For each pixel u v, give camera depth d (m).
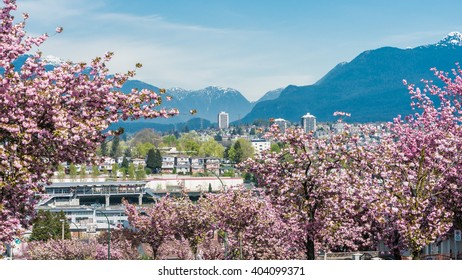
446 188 40.22
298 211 44.06
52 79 24.62
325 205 43.53
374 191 38.62
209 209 76.69
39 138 24.41
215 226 72.44
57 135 23.95
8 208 25.55
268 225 64.06
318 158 42.78
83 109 25.25
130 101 25.81
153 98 26.28
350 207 42.66
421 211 38.06
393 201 37.62
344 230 56.25
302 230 46.62
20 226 25.45
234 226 63.97
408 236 37.62
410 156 41.50
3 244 25.16
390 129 44.69
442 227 37.47
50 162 25.95
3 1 26.05
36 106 24.16
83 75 25.19
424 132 42.81
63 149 25.61
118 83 25.88
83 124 24.34
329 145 41.91
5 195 25.23
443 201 41.44
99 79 25.44
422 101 45.56
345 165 42.41
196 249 79.06
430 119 43.97
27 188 25.34
